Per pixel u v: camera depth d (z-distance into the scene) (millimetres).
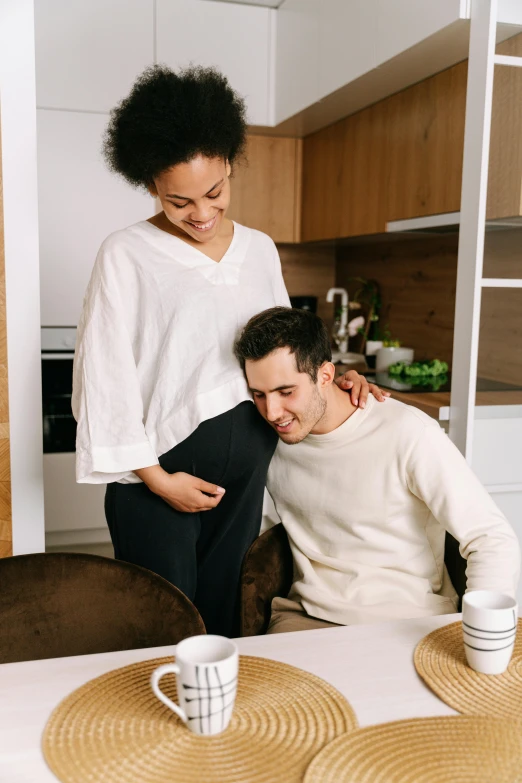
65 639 1160
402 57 2230
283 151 3617
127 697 795
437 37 2021
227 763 686
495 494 1979
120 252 1287
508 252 2133
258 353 1188
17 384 1695
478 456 1953
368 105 2908
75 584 1173
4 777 667
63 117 2998
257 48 3270
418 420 1271
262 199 3623
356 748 701
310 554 1371
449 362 3055
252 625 1348
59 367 3049
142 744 711
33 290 1679
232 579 1417
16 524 1743
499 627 828
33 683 830
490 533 1192
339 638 937
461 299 1892
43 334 3049
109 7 3008
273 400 1219
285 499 1426
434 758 689
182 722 750
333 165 3277
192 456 1301
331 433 1308
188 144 1125
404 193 2639
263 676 833
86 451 1280
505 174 1870
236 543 1400
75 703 782
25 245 1659
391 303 3562
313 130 3434
